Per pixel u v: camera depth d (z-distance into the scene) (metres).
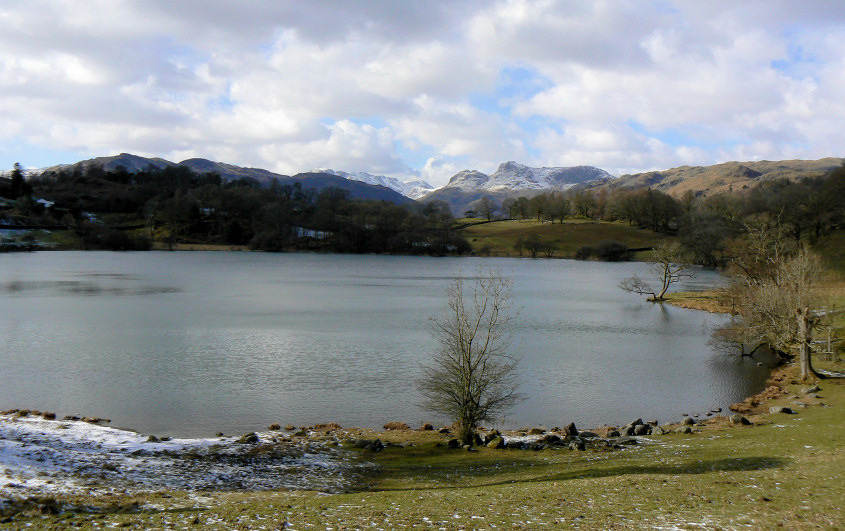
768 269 78.31
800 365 55.28
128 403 46.34
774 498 20.38
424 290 135.38
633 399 50.00
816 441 31.16
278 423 42.62
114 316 90.62
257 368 58.41
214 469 29.09
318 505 21.27
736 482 22.98
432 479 27.95
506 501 21.36
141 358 62.03
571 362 63.19
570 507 20.14
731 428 38.53
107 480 24.92
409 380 54.41
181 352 65.25
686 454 30.67
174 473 27.62
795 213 148.50
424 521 18.59
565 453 33.72
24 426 36.53
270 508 20.67
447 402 38.38
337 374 56.34
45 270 175.38
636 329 86.06
